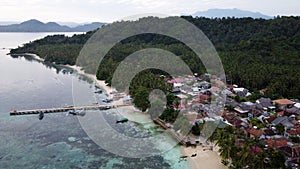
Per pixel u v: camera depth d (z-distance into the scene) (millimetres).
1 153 42438
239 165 34406
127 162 39719
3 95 77562
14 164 39344
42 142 46438
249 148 36562
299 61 90125
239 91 70812
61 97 75062
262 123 49875
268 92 69688
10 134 49625
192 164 38469
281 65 88375
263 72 80812
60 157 41406
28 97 75375
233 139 38688
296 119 53375
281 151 36406
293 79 71625
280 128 45875
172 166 38344
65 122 56062
